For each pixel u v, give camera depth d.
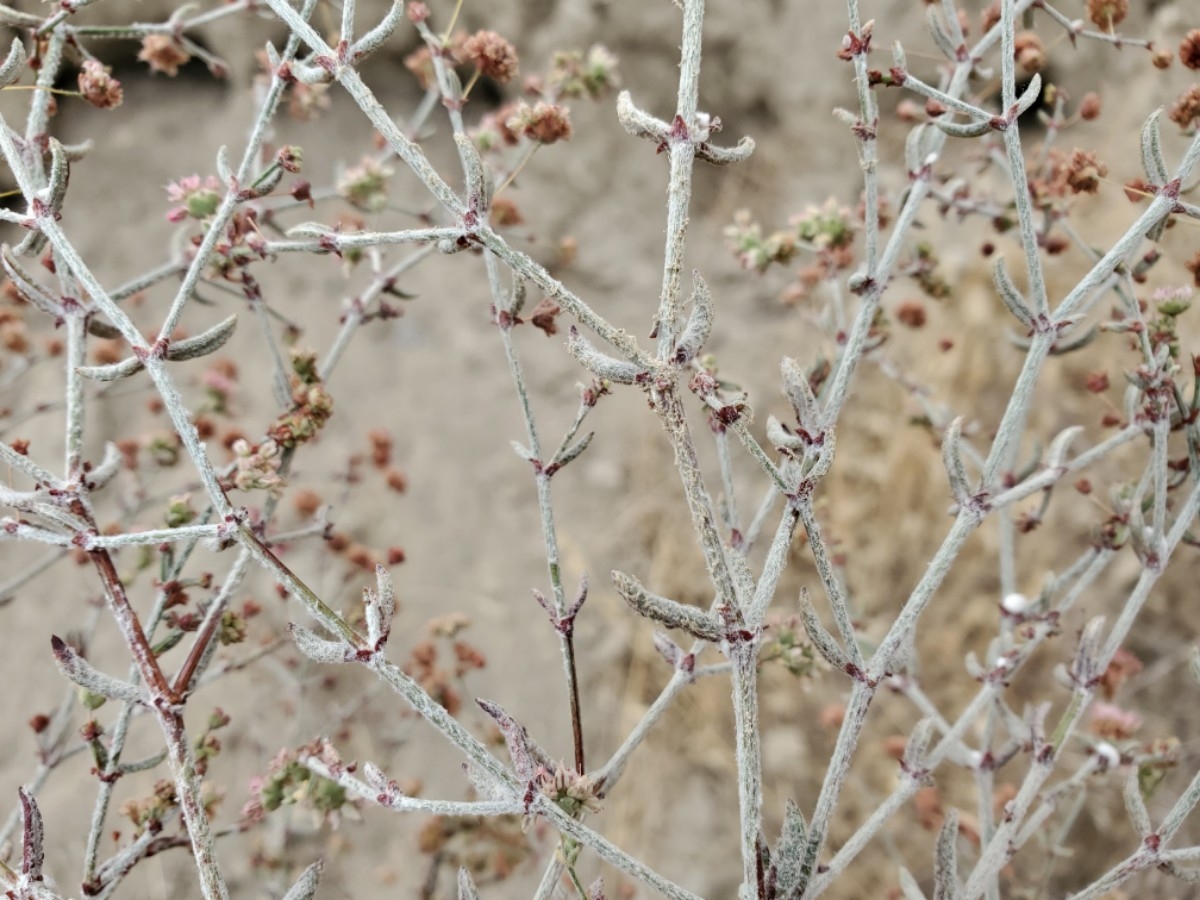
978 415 0.48
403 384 0.53
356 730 0.44
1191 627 0.44
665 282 0.20
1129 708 0.43
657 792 0.45
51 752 0.28
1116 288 0.26
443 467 0.52
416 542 0.51
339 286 0.54
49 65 0.25
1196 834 0.40
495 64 0.26
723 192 0.56
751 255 0.30
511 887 0.39
